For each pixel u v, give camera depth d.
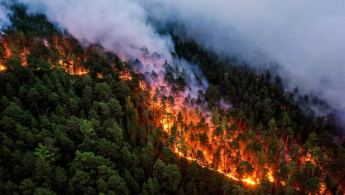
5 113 65.12
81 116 76.81
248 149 84.25
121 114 85.19
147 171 68.38
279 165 78.31
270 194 71.31
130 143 74.38
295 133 107.56
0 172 50.88
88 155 55.69
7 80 81.69
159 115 98.75
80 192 51.94
